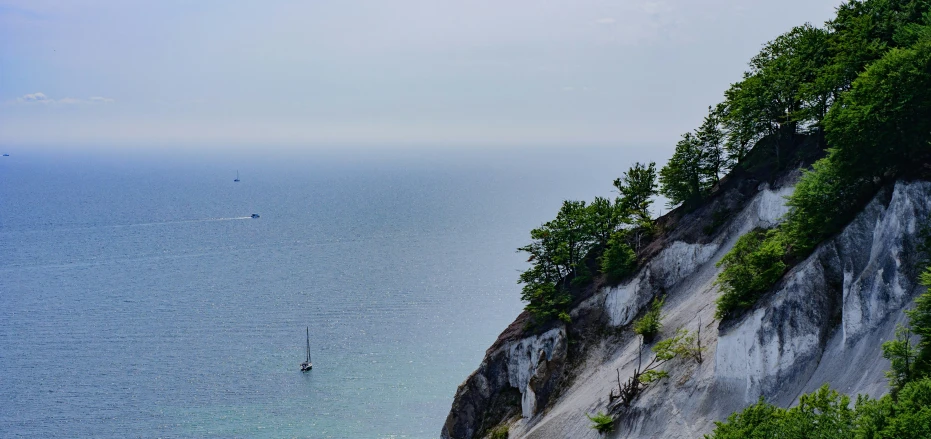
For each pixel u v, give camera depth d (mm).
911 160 64875
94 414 157750
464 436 106250
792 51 97625
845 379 57688
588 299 102750
